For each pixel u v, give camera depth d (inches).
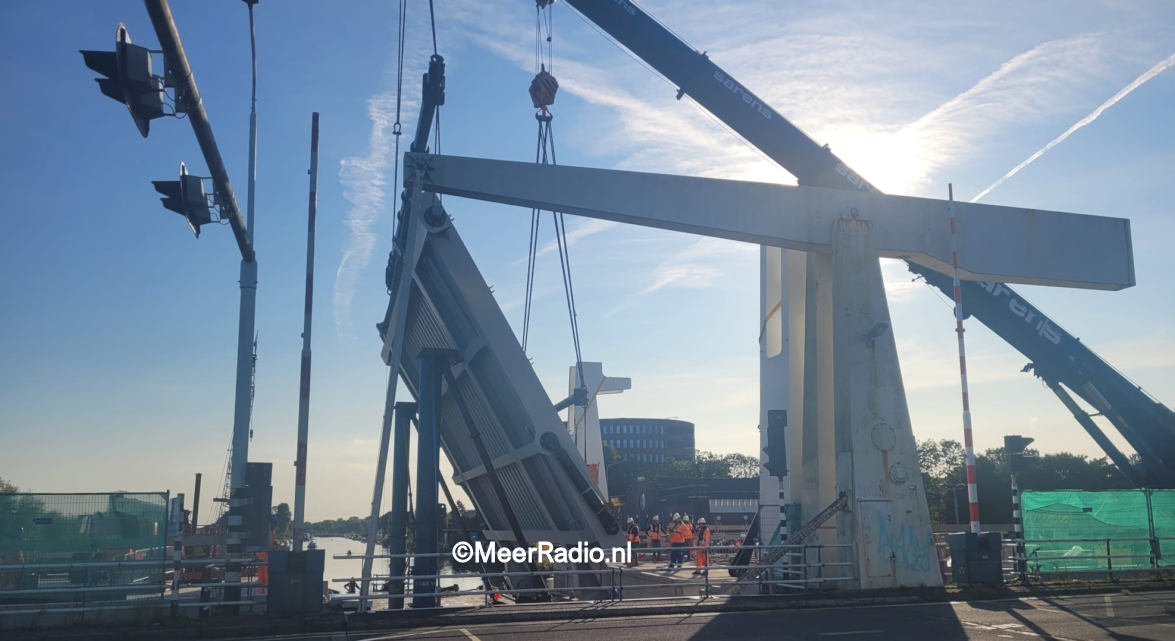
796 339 928.9
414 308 1019.3
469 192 768.9
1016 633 548.7
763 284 1358.3
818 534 829.8
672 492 3639.3
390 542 898.1
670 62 1135.6
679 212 797.9
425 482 827.4
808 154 1143.6
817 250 842.8
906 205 844.0
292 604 612.7
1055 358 1239.5
